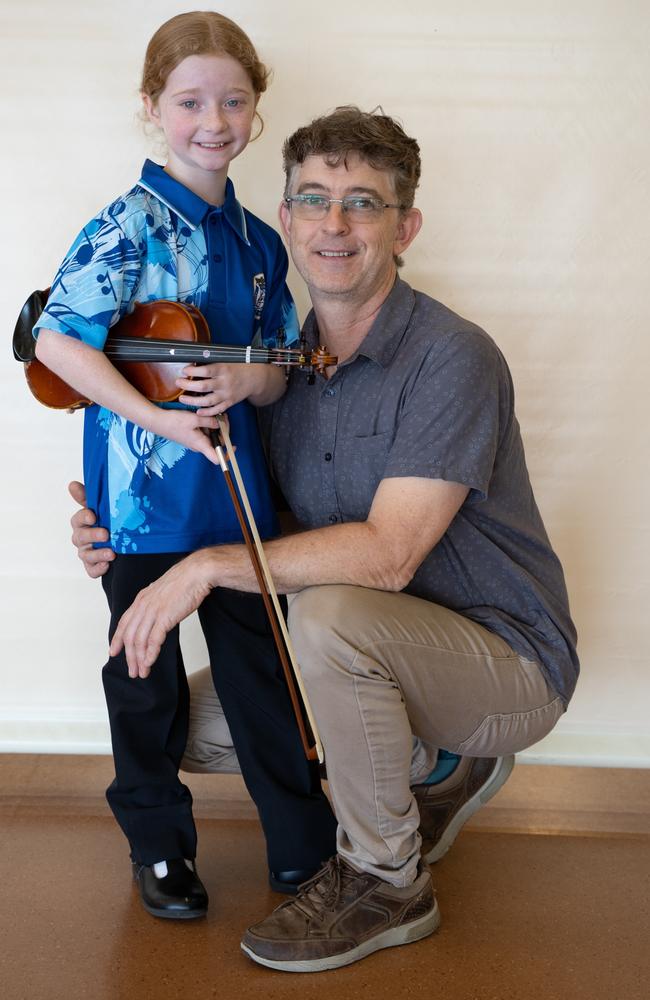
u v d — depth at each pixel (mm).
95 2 2340
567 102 2381
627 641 2594
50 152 2395
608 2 2348
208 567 1852
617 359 2486
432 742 2006
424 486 1867
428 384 1918
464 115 2387
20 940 1871
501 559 2014
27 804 2465
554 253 2445
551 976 1785
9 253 2434
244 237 2090
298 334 2221
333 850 2078
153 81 1938
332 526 1885
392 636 1841
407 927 1859
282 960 1778
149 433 1969
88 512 2041
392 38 2361
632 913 2016
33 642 2574
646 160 2400
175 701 2047
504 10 2352
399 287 2020
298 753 2088
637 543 2561
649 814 2504
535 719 2016
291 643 1881
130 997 1710
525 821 2457
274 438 2158
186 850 2010
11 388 2480
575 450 2527
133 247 1913
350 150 1913
